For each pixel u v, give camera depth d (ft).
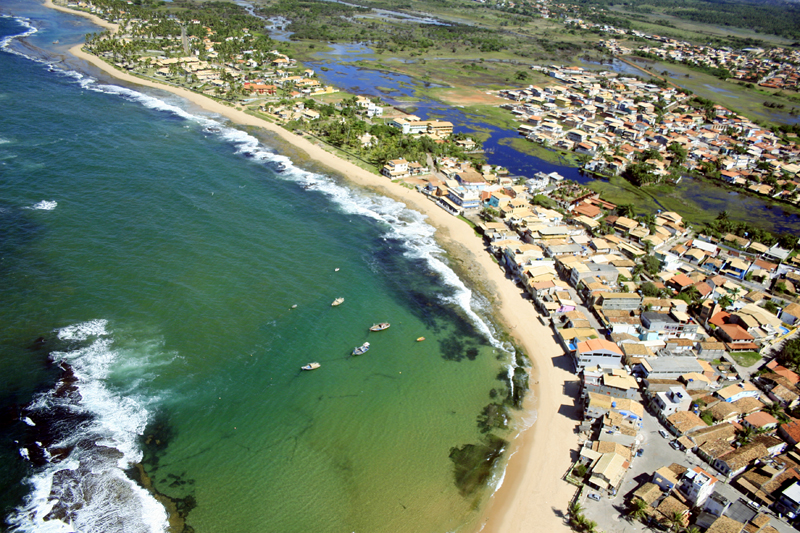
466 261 476.54
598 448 282.15
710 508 247.91
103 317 357.41
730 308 416.87
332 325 380.17
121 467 264.52
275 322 375.66
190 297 387.96
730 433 292.61
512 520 254.88
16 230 436.76
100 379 311.06
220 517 247.91
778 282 452.35
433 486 271.49
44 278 386.52
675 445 289.74
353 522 251.60
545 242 488.02
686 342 366.43
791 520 247.50
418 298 419.54
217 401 308.19
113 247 434.30
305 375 334.44
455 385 337.31
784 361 355.77
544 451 291.99
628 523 248.93
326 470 275.80
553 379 345.10
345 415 309.01
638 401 321.52
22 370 309.01
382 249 484.33
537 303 420.77
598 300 407.03
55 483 253.03
